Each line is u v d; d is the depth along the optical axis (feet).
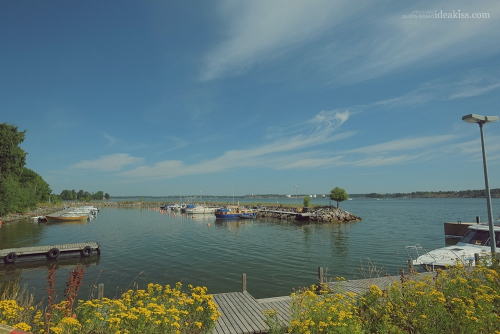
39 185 279.90
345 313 18.39
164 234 137.49
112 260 81.97
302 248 97.66
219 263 77.00
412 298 21.39
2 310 17.60
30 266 77.05
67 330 16.72
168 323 17.78
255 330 29.58
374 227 157.07
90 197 602.85
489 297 19.70
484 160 40.16
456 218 207.00
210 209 280.51
